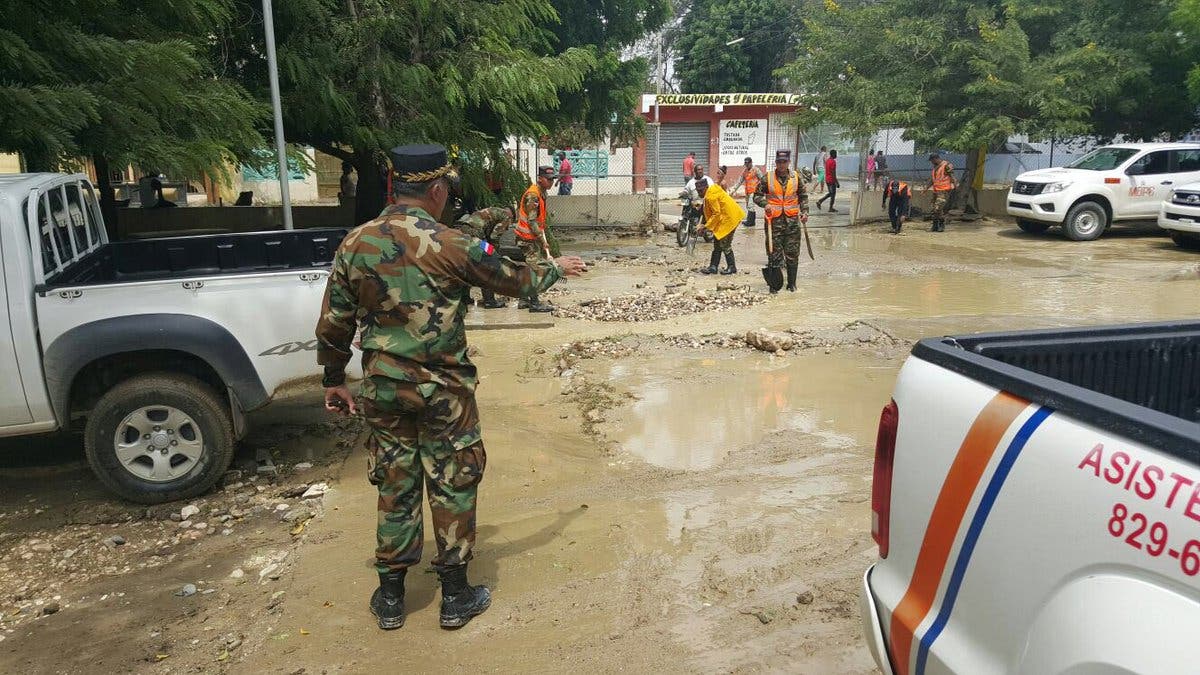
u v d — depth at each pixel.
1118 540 1.55
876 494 2.29
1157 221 16.53
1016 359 2.35
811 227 20.11
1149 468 1.52
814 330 8.70
